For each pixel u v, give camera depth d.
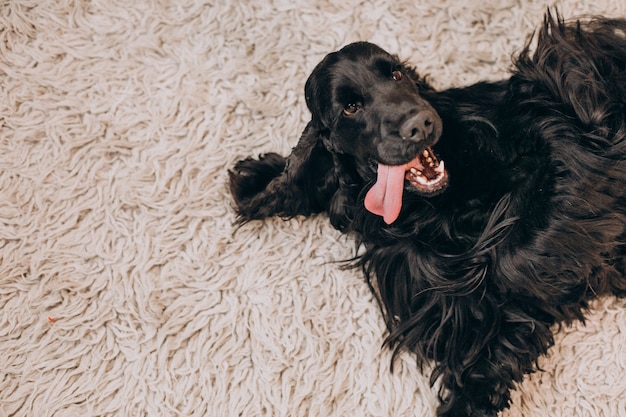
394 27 1.97
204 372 1.71
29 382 1.71
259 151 1.89
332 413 1.69
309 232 1.82
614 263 1.64
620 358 1.69
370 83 1.43
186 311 1.75
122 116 1.90
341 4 1.98
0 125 1.87
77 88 1.91
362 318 1.75
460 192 1.54
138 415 1.69
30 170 1.85
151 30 1.96
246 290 1.77
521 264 1.53
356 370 1.71
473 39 1.96
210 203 1.84
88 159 1.87
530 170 1.53
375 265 1.71
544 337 1.63
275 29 1.97
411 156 1.38
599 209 1.52
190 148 1.87
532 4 1.96
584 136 1.55
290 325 1.74
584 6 1.94
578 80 1.57
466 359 1.60
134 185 1.84
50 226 1.81
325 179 1.68
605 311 1.72
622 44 1.66
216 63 1.94
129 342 1.74
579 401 1.67
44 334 1.74
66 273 1.78
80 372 1.72
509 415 1.65
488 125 1.56
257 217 1.79
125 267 1.78
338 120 1.48
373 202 1.46
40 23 1.94
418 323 1.66
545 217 1.51
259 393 1.70
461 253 1.58
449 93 1.62
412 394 1.68
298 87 1.92
